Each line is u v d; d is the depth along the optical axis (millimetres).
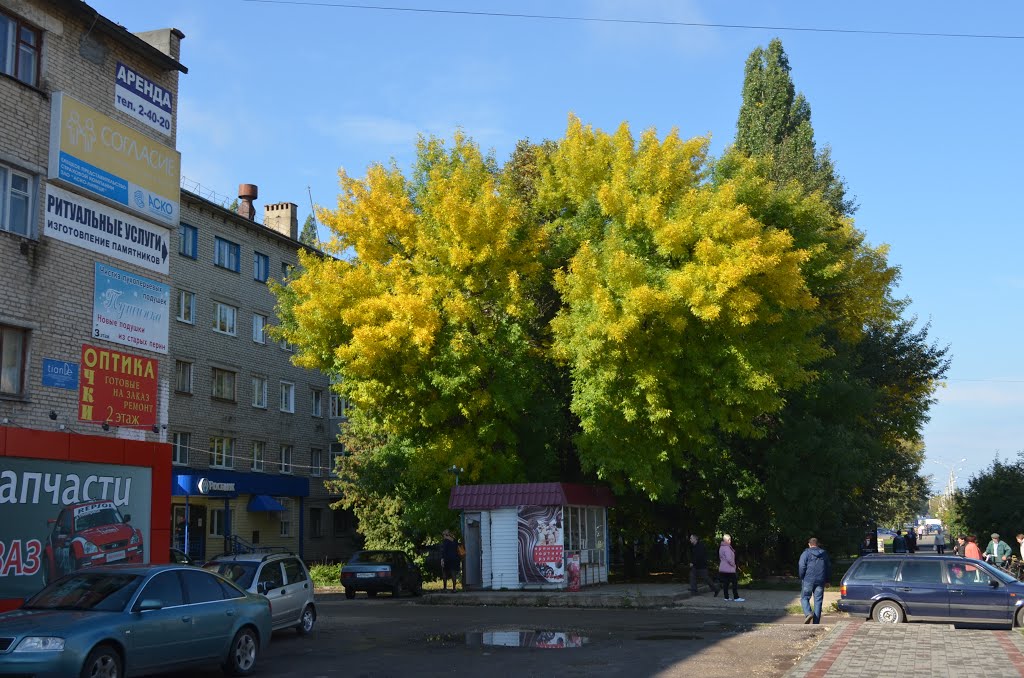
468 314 28422
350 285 29453
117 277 21844
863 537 41094
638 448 28812
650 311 25375
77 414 20438
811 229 30812
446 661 14789
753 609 23797
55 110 20234
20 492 18344
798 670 12703
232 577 17547
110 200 21609
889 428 43844
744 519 32906
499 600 27469
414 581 32500
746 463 32719
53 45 20453
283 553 19203
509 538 29609
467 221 28844
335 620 22031
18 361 19281
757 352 27422
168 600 12656
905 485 70312
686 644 16641
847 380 33938
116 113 22125
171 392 40875
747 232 26281
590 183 30594
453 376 29062
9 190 19328
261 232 48250
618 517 37031
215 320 44438
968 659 13664
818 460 31500
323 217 30953
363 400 30031
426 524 33938
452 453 30672
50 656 10727
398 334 28016
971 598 19641
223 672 13586
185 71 24250
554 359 30875
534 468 32312
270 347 48875
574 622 21109
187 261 42531
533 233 30344
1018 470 45469
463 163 32094
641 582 34219
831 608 23750
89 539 19797
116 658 11477
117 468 20906
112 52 22125
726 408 27891
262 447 47656
